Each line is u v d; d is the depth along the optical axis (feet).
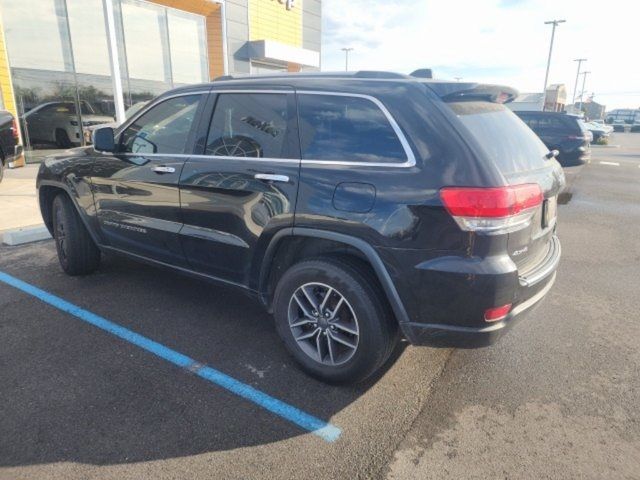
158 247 12.24
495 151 8.53
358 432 8.32
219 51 53.11
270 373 10.02
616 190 37.01
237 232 10.37
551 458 7.80
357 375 9.23
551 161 10.59
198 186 10.89
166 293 13.84
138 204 12.33
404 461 7.68
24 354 10.48
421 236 8.07
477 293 7.88
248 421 8.52
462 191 7.79
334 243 9.36
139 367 10.10
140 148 12.46
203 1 48.34
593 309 13.74
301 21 65.98
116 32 43.14
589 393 9.59
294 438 8.13
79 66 40.29
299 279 9.50
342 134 9.16
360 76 9.65
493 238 7.82
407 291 8.33
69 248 14.40
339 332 9.42
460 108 8.86
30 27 36.45
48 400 8.92
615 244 21.09
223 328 11.88
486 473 7.47
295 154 9.61
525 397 9.42
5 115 28.94
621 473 7.50
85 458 7.55
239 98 10.75
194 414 8.65
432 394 9.45
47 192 15.40
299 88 9.90
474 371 10.29
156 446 7.85
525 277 8.63
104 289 14.03
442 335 8.40
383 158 8.61
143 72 46.37
